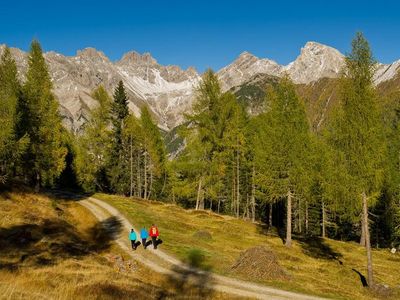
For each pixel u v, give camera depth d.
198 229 47.50
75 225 42.75
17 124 46.84
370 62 30.94
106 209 50.75
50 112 51.78
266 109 44.97
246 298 23.75
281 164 42.59
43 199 46.50
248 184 66.88
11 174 50.16
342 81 31.67
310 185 42.56
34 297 15.71
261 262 29.70
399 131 55.16
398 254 53.47
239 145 55.97
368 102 30.50
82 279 21.78
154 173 86.38
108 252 33.22
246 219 66.50
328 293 26.86
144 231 35.31
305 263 38.25
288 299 24.59
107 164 74.19
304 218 78.06
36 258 25.92
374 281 33.72
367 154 30.16
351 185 30.77
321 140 43.31
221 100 54.91
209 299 22.98
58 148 54.09
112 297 19.05
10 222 34.38
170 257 32.62
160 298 21.47
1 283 17.39
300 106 43.25
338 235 78.69
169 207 62.41
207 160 55.50
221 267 30.88
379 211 60.97
